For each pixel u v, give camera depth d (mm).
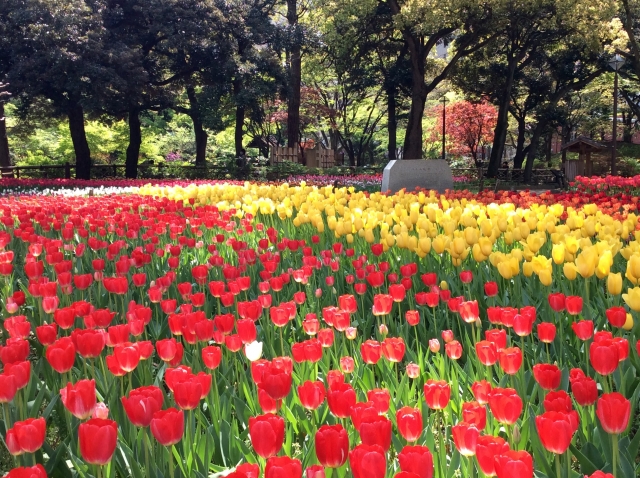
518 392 2846
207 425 2770
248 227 6980
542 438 1831
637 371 3322
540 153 52125
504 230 5570
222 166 31203
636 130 44500
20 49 23438
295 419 2684
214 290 3992
